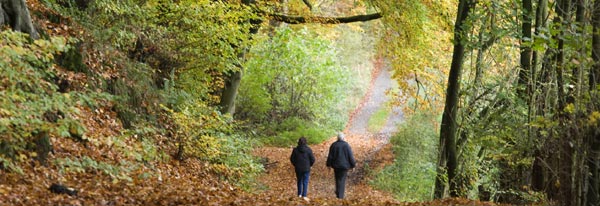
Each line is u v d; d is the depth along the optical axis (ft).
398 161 93.09
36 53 35.70
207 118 57.62
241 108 114.32
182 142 54.70
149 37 59.52
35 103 32.22
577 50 32.89
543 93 43.24
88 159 40.11
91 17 55.62
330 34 126.41
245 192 53.11
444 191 58.03
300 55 114.11
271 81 119.65
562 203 34.27
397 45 83.10
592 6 31.45
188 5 60.90
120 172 41.16
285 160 100.17
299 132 122.21
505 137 50.85
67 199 32.07
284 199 44.37
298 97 127.95
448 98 57.52
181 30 62.18
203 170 55.16
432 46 81.76
